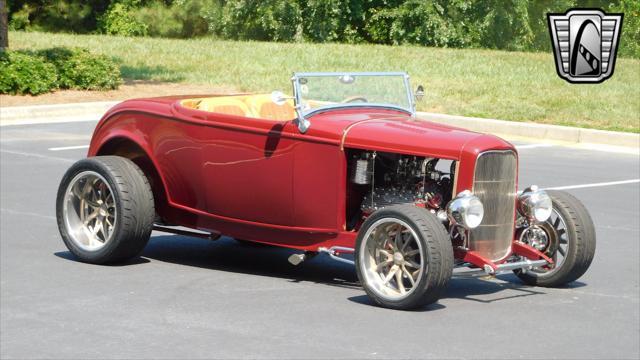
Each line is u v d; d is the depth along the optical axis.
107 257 8.96
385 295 7.68
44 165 14.84
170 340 6.80
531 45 45.81
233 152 8.75
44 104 21.48
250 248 10.08
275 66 28.20
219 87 24.84
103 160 9.02
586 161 16.61
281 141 8.48
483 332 7.09
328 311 7.59
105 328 7.08
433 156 7.89
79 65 23.58
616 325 7.38
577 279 8.83
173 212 9.39
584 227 8.41
